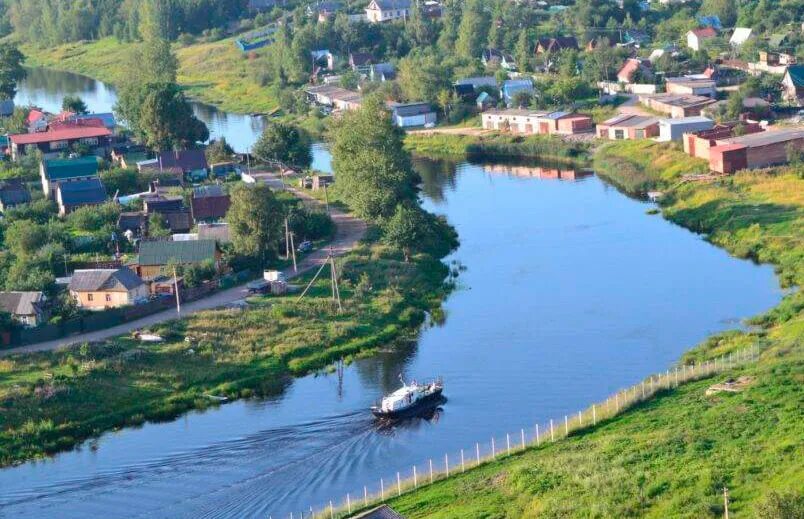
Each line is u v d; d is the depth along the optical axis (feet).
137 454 326.85
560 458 287.48
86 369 368.07
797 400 300.20
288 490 298.35
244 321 409.08
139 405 355.36
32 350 383.86
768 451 271.28
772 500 228.84
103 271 428.97
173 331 398.83
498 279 461.37
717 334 382.83
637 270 459.32
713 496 254.88
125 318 411.13
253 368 379.14
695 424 296.92
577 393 347.56
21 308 405.80
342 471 307.37
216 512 289.53
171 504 295.89
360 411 346.33
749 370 332.80
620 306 419.54
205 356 384.06
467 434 324.19
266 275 447.42
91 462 323.57
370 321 416.05
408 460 310.65
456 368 374.43
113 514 292.61
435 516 266.77
